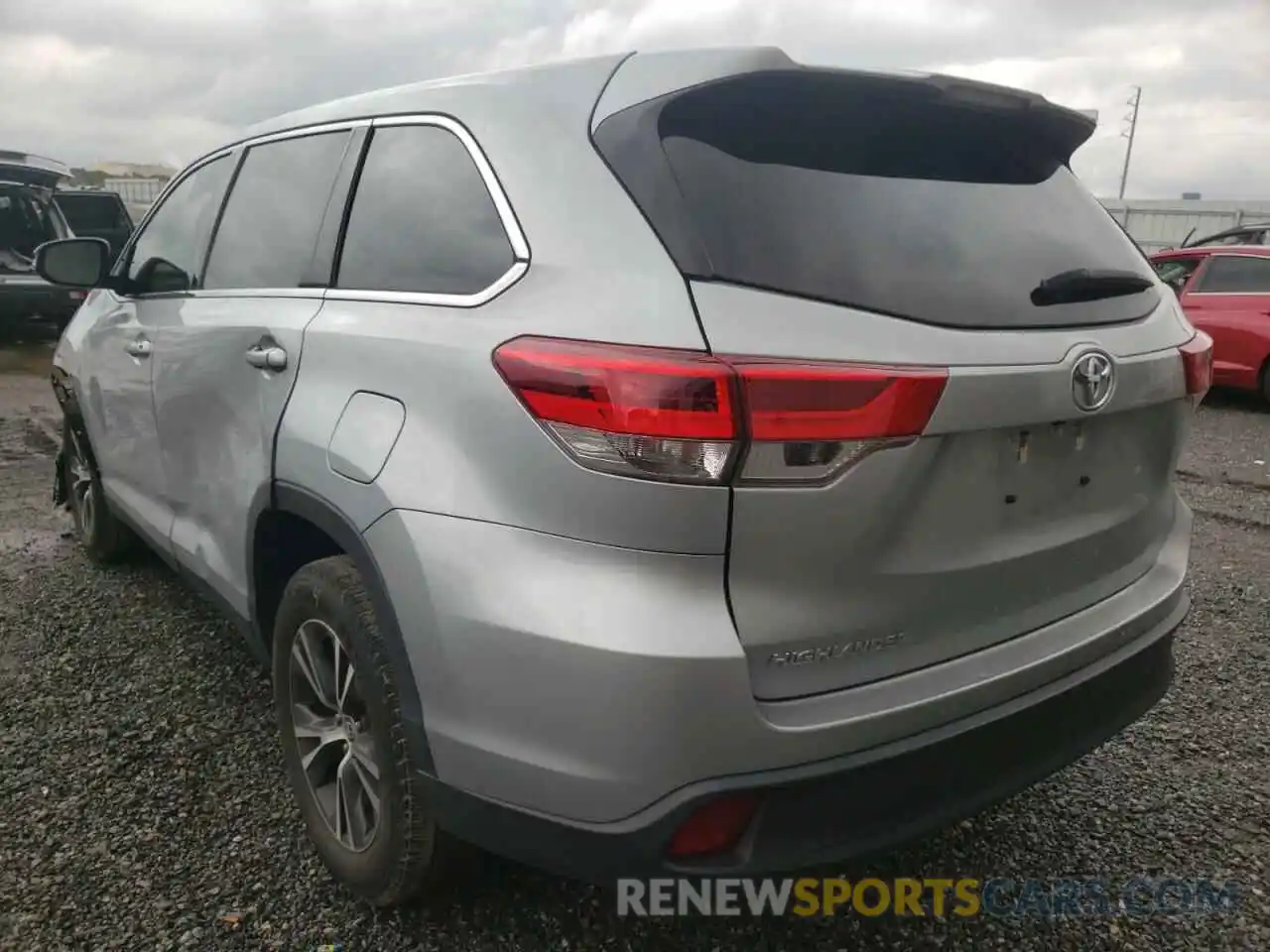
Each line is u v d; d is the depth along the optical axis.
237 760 3.01
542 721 1.79
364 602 2.19
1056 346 1.98
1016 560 2.04
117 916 2.35
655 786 1.73
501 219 2.05
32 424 8.37
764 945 2.32
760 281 1.79
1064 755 2.15
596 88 2.05
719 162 1.90
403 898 2.28
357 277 2.42
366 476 2.08
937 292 1.91
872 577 1.83
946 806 1.94
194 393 2.99
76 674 3.54
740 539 1.71
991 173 2.27
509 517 1.84
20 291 11.76
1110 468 2.24
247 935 2.30
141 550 4.66
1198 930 2.38
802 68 1.96
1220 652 3.90
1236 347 9.70
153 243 3.80
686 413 1.67
